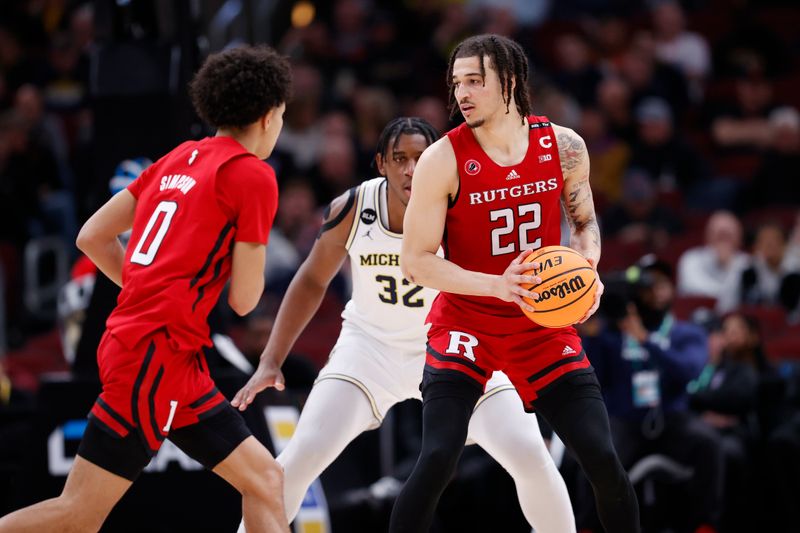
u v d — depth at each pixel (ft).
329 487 57.31
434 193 37.22
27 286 99.25
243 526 42.42
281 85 39.01
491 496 67.36
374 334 45.24
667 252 95.71
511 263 36.24
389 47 126.00
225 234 37.37
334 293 89.71
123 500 52.31
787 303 84.84
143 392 36.17
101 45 56.18
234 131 38.91
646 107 115.65
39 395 52.42
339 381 44.50
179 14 55.88
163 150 55.11
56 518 36.32
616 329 65.46
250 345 66.39
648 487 63.57
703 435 63.67
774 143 110.22
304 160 110.52
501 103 36.99
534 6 142.92
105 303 53.62
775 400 69.51
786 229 100.22
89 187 103.81
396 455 69.51
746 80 130.82
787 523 67.05
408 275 37.73
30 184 106.01
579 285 35.78
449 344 38.47
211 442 37.70
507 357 38.65
